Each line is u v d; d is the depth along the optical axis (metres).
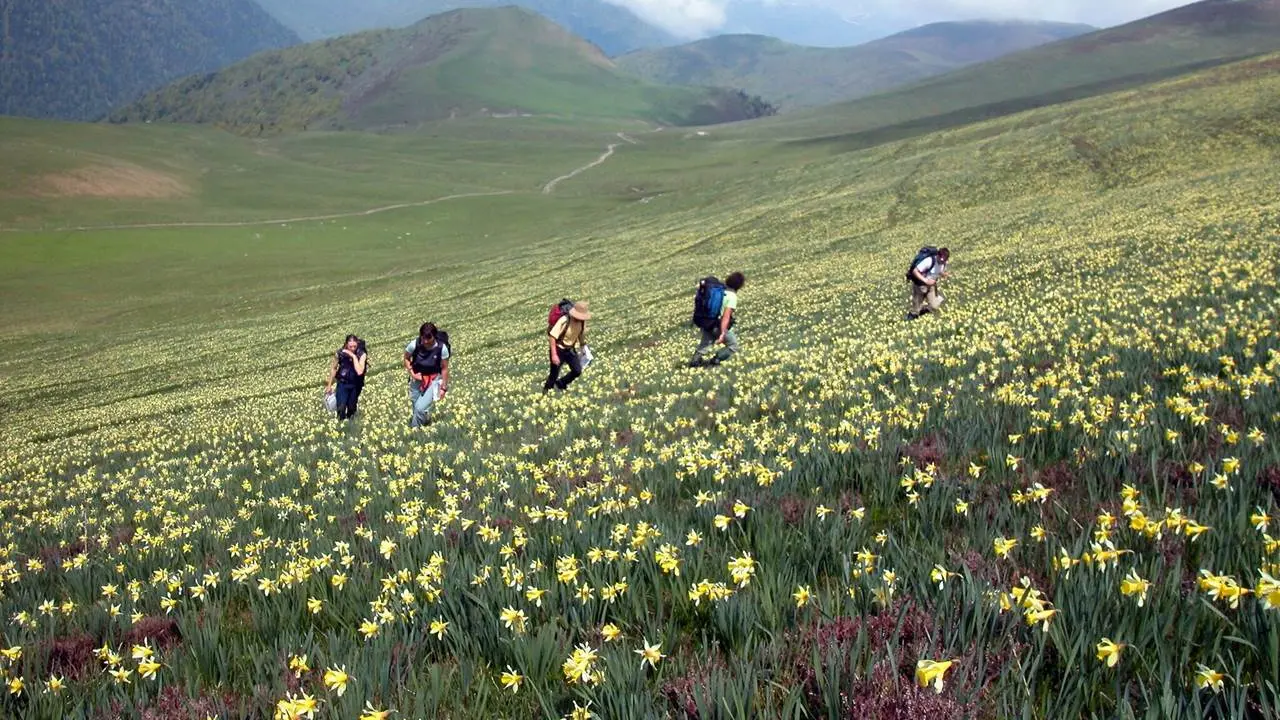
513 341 38.72
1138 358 9.49
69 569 7.54
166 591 5.98
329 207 146.12
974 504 5.04
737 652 3.38
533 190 166.88
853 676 2.86
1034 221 46.12
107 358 55.16
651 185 162.38
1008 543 3.74
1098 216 42.22
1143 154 65.75
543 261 76.75
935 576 3.49
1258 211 28.69
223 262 99.25
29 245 104.81
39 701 3.73
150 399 39.16
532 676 3.52
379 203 150.00
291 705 3.01
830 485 6.23
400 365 37.06
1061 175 66.88
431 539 5.98
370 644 4.04
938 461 6.43
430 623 4.16
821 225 68.50
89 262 98.50
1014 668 2.92
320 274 89.56
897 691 2.78
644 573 4.51
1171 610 2.98
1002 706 2.69
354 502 9.37
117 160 171.62
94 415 36.59
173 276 91.88
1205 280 16.64
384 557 5.98
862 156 110.94
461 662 3.67
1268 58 102.94
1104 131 75.56
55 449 27.48
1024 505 4.79
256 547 7.01
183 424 28.17
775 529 4.87
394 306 63.09
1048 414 6.79
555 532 5.77
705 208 98.19
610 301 47.66
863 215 68.50
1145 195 47.06
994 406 7.87
